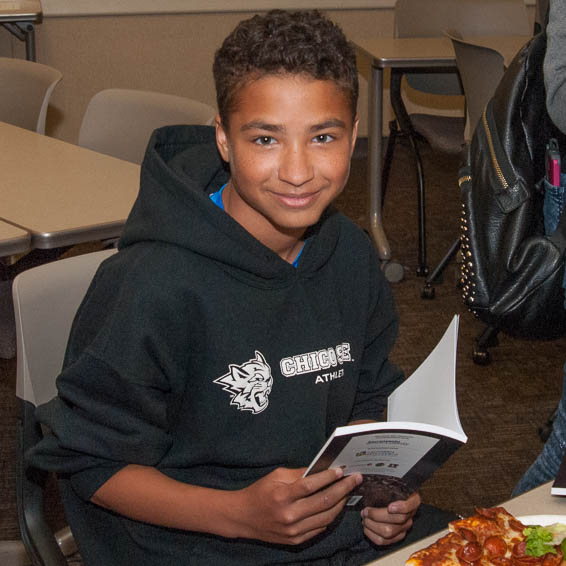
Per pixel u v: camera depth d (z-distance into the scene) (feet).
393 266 12.16
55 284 4.41
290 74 3.20
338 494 3.43
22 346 4.25
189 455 3.85
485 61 9.84
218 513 3.57
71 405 3.71
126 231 3.84
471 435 8.68
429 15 13.51
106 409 3.58
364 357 4.63
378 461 3.37
